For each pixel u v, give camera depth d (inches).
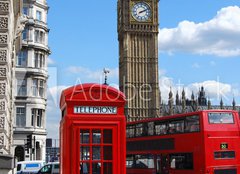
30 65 2635.3
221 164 1187.9
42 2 2797.7
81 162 526.9
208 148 1186.6
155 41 6156.5
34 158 2568.9
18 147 2541.8
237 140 1223.5
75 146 525.7
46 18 2822.3
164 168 1349.7
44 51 2763.3
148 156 1430.9
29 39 2645.2
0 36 765.3
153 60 6136.8
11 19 882.1
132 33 6136.8
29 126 2583.7
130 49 6117.1
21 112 2591.0
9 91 917.2
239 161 1211.2
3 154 719.7
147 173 1422.2
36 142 2576.3
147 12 6166.3
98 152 531.5
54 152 3563.0
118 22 6545.3
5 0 773.9
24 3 2659.9
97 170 529.3
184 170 1256.8
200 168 1192.2
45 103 2736.2
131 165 1509.6
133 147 1507.1
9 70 864.3
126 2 6171.3
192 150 1232.8
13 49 1166.3
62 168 563.8
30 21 2640.3
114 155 533.3
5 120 747.4
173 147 1316.4
